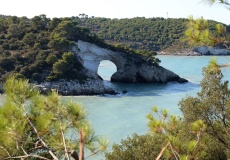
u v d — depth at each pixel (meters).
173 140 7.95
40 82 78.50
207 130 14.88
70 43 92.38
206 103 16.69
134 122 48.41
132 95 74.50
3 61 81.31
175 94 75.25
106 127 45.62
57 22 103.44
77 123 6.82
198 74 109.38
